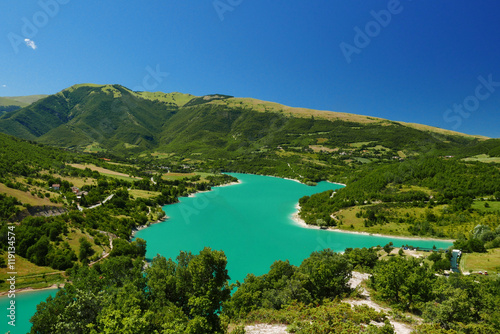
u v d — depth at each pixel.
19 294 53.88
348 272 44.81
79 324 26.33
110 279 42.12
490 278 51.09
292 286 40.50
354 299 40.56
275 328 30.12
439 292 35.38
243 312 35.94
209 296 25.78
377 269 52.34
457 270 59.75
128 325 21.02
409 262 57.16
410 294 35.81
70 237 73.88
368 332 23.69
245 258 82.25
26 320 47.19
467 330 26.75
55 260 62.69
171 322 23.66
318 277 42.31
